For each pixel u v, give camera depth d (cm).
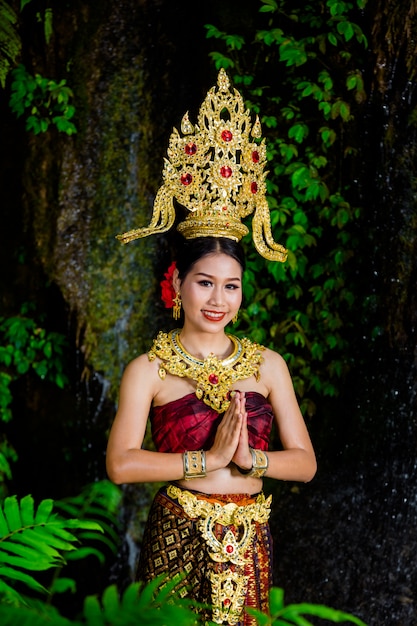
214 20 529
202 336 253
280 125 514
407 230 479
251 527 240
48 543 168
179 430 243
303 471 248
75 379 533
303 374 509
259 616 137
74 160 525
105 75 528
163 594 148
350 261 504
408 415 480
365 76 494
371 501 482
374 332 494
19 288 546
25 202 527
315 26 503
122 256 526
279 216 496
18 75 511
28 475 556
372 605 449
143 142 532
